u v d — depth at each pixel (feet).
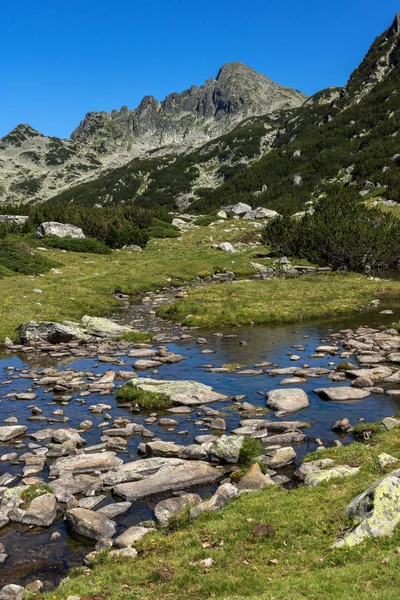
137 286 175.73
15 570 33.86
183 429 59.52
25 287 152.25
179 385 72.84
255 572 29.89
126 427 59.21
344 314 128.36
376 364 81.87
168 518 38.01
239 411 64.59
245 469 47.32
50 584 32.12
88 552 35.81
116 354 97.55
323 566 29.43
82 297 148.66
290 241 237.25
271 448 52.06
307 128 621.31
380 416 60.03
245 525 35.06
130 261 222.28
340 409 63.36
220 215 355.56
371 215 225.15
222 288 161.99
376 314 126.52
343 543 30.91
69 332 109.60
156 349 100.17
